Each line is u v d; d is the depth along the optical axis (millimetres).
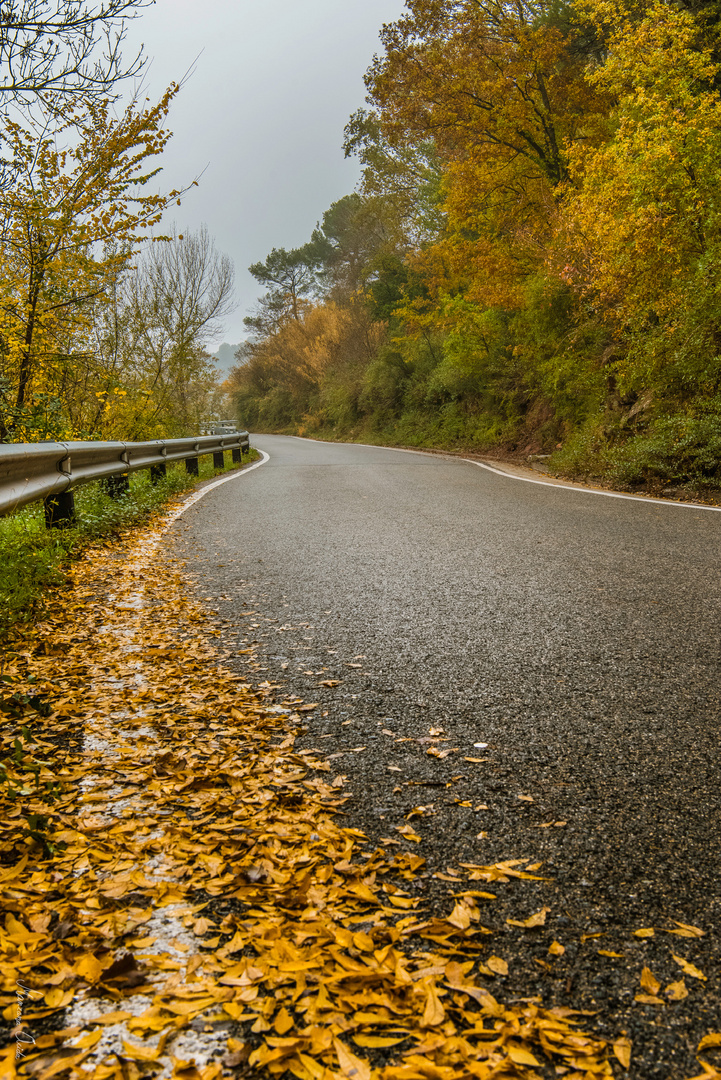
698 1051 1479
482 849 2180
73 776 2625
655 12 11391
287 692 3416
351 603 4895
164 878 2043
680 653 3801
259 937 1771
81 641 4207
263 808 2393
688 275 10914
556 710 3148
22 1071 1404
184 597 5156
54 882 2002
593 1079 1398
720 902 1933
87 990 1613
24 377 8766
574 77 17250
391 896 1952
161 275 16281
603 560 6023
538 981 1664
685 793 2479
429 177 29391
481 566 5914
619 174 11320
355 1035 1477
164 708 3246
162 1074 1416
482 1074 1383
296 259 70000
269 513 9250
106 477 8617
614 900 1941
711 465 10227
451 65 17219
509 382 21938
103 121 7898
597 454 13047
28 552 5711
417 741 2891
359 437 36188
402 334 34188
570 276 12953
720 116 10359
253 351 63906
